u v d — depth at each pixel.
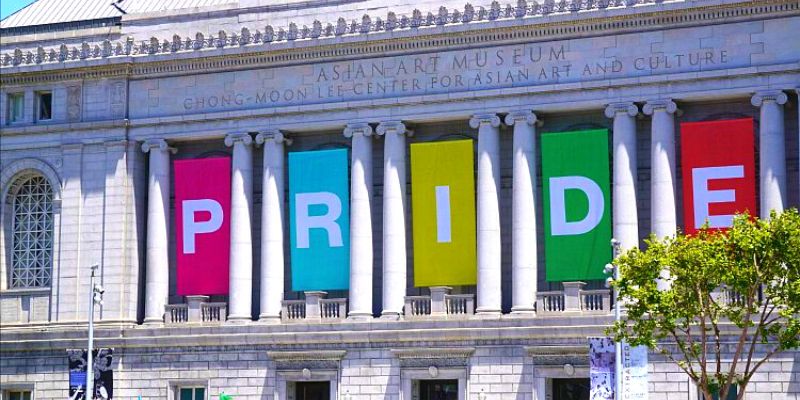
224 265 145.25
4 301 152.38
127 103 149.50
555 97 134.88
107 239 148.25
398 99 139.38
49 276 151.62
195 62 147.00
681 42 131.50
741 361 127.62
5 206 153.50
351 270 139.88
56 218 150.62
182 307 145.62
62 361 148.25
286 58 144.12
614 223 132.38
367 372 138.50
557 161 134.88
